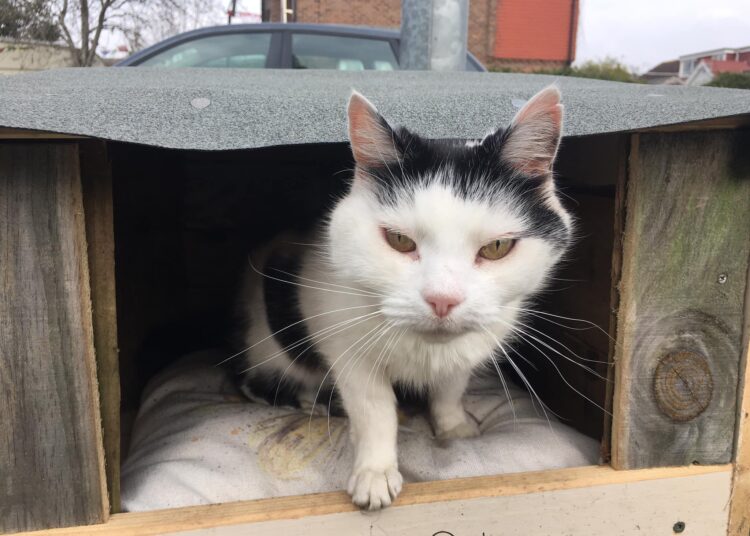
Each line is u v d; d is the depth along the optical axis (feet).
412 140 0.99
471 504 1.04
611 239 1.34
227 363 1.65
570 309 1.56
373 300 1.04
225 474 1.14
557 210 1.07
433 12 2.06
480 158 1.00
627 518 1.11
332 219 1.07
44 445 0.93
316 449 1.22
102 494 0.96
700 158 1.01
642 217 1.02
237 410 1.37
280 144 0.83
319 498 1.03
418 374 1.17
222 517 0.98
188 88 0.97
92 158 0.91
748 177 1.02
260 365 1.48
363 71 1.93
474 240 0.96
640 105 0.96
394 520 1.03
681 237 1.03
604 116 0.93
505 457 1.19
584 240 1.47
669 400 1.09
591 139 1.41
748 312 1.07
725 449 1.12
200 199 2.00
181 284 2.03
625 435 1.09
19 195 0.85
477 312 0.94
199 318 1.95
